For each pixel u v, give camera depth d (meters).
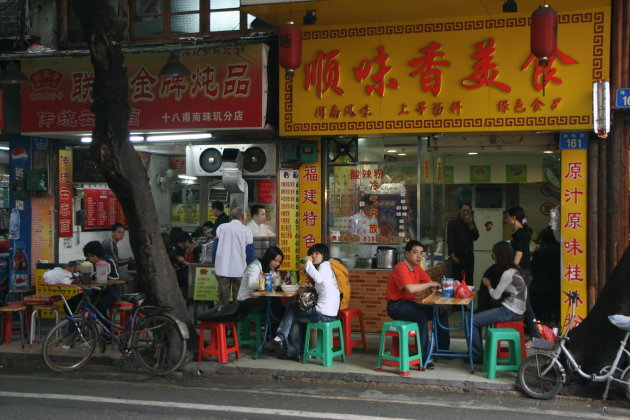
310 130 8.78
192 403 6.12
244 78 8.92
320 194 9.27
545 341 6.32
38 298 8.47
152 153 11.77
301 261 8.07
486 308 7.65
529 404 6.07
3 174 12.35
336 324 7.44
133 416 5.70
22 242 10.55
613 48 7.88
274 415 5.71
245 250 8.73
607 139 8.10
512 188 12.82
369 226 9.20
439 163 10.23
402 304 7.25
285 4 7.90
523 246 8.13
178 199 11.86
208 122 9.04
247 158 9.68
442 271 10.14
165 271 7.59
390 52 8.45
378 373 6.93
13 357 7.93
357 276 9.06
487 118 8.14
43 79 9.67
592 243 8.12
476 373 6.93
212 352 7.50
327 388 6.73
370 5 7.86
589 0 7.57
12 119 10.11
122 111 7.11
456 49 8.23
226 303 8.77
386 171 9.14
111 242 10.56
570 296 6.66
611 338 6.17
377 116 8.52
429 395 6.43
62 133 9.72
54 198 10.47
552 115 7.94
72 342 7.59
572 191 8.20
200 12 9.93
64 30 10.34
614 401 6.08
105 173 7.12
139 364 7.55
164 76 9.18
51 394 6.48
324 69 8.70
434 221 9.79
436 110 8.30
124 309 8.51
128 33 10.17
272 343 8.17
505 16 8.05
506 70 8.07
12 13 10.55
